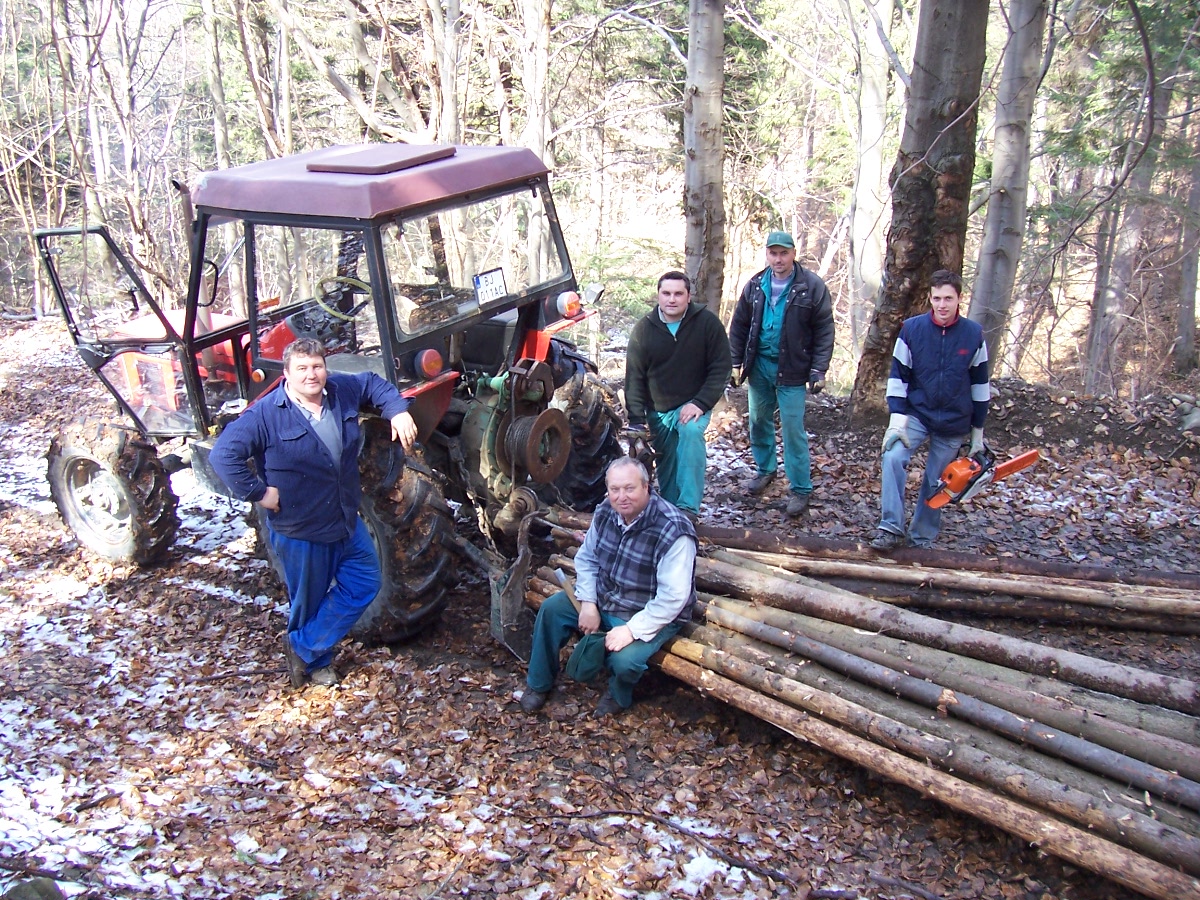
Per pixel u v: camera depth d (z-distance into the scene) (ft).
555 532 14.67
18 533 19.17
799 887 9.50
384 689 13.20
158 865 9.89
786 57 48.62
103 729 12.44
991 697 10.68
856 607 12.12
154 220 55.72
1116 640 13.60
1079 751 9.73
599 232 60.75
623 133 61.57
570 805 10.78
